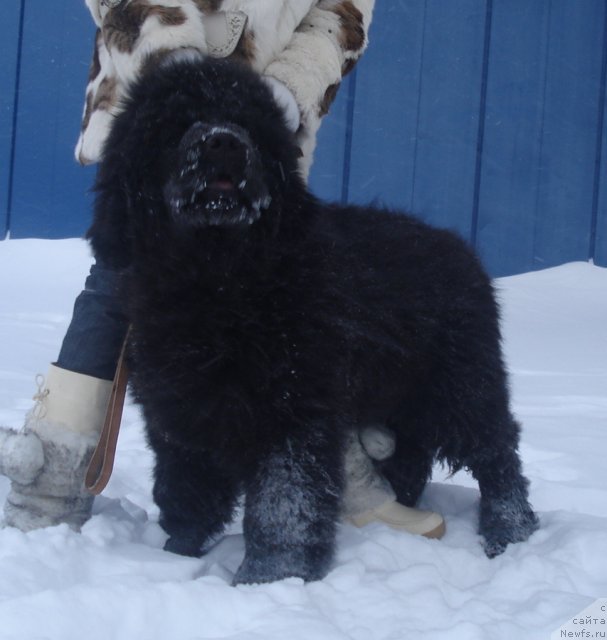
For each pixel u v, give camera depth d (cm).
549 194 911
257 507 229
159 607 201
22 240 860
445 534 288
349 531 266
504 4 883
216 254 225
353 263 258
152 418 240
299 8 279
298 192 238
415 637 196
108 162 243
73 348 267
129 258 244
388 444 288
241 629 197
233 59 259
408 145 881
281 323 225
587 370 593
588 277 889
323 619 199
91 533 252
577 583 236
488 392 289
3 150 857
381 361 261
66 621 191
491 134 896
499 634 197
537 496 325
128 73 257
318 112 276
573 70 899
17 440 254
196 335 226
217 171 219
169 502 262
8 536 232
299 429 228
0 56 845
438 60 879
